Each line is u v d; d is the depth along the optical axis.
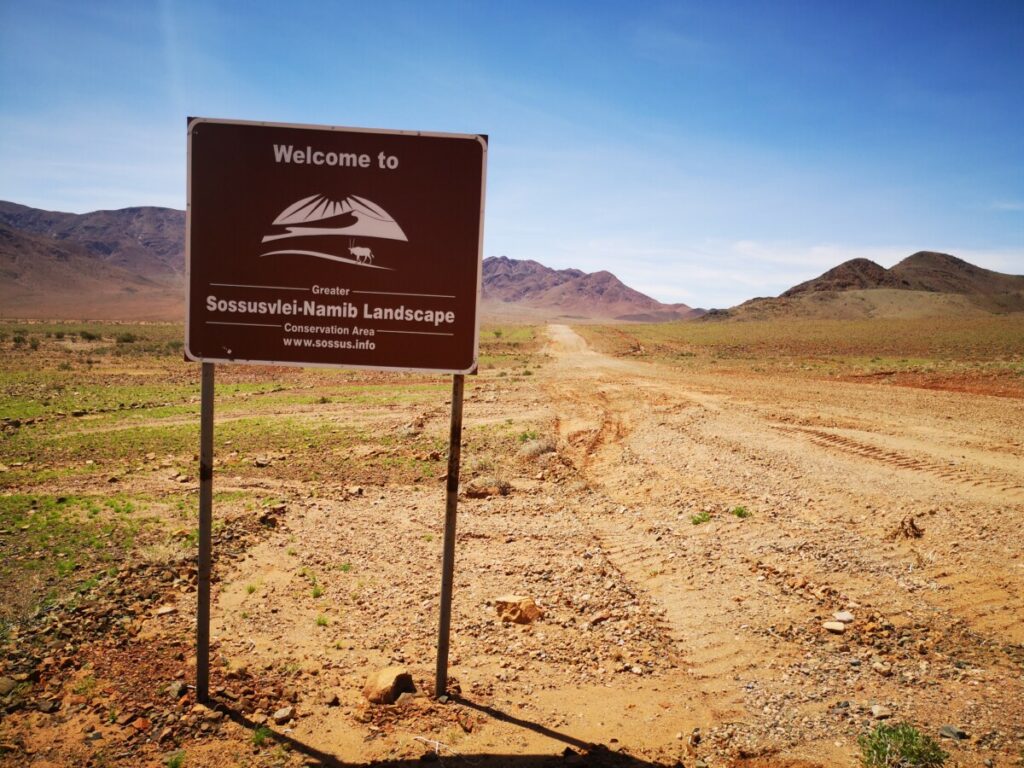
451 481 5.40
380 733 5.07
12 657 5.90
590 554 9.60
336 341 5.39
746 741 5.00
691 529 10.74
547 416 22.75
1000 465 14.16
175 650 6.27
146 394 29.36
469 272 5.34
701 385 32.19
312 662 6.26
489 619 7.39
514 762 4.71
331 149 5.28
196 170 5.29
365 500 12.56
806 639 6.86
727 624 7.28
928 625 7.02
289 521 10.87
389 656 6.47
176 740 4.85
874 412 22.09
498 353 61.91
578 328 100.69
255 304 5.36
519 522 11.28
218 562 8.76
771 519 11.04
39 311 186.88
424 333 5.38
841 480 13.28
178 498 12.10
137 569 8.21
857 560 8.95
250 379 37.31
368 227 5.32
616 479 14.60
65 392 29.88
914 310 193.62
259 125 5.25
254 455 16.47
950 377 31.80
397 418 22.23
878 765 4.50
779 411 22.94
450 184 5.30
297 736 4.98
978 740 4.82
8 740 4.73
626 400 27.12
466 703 5.57
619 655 6.56
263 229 5.32
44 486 13.07
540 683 6.00
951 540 9.51
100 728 4.95
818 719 5.29
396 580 8.52
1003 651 6.38
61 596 7.36
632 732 5.19
